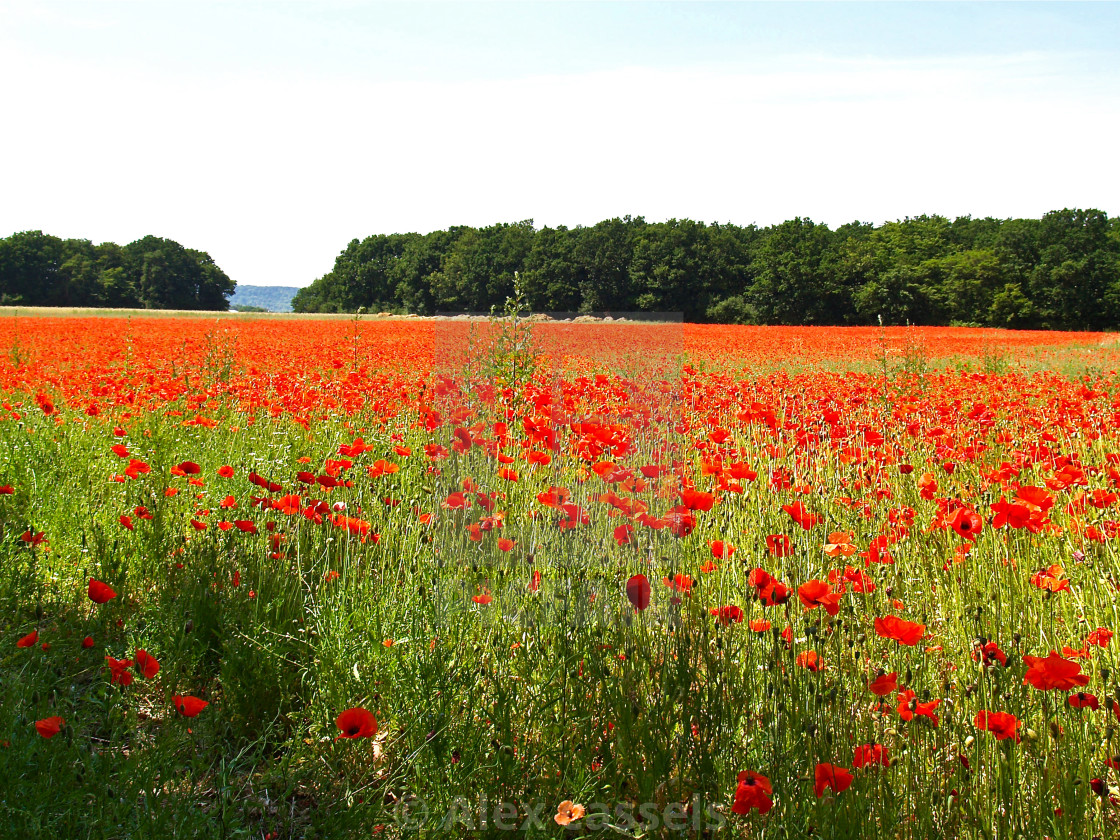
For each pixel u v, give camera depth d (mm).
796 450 5047
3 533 3670
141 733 2367
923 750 2201
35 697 2463
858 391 9016
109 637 2961
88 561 3562
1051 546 3707
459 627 2346
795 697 2195
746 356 19219
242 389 7391
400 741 2402
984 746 2098
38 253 100688
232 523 3576
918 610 3123
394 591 3105
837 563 3324
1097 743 2262
